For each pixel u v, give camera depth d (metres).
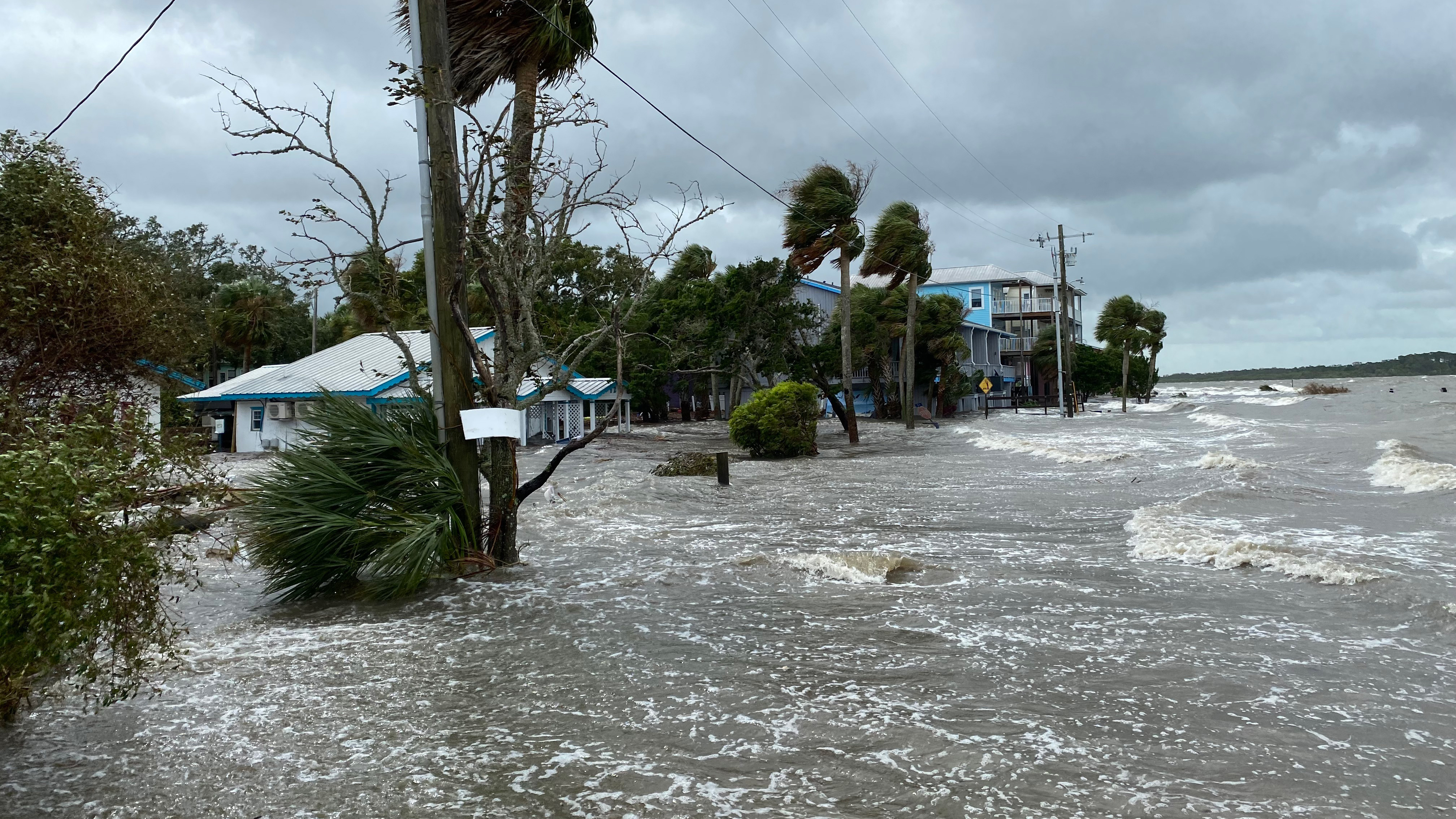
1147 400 87.31
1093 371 82.81
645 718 5.66
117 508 5.19
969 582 9.52
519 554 12.07
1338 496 14.86
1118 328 65.00
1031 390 93.25
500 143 9.95
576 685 6.38
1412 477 15.79
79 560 4.75
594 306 12.05
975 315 89.75
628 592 9.55
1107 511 14.55
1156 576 9.56
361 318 55.38
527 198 10.75
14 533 4.51
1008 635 7.37
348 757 5.12
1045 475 20.81
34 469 4.63
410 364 10.91
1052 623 7.73
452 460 10.70
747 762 4.91
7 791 4.71
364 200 10.05
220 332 51.34
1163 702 5.68
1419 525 11.84
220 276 64.75
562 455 11.21
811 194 36.16
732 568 10.67
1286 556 9.72
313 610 9.20
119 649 6.34
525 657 7.14
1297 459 20.98
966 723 5.39
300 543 9.48
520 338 11.02
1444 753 4.80
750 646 7.27
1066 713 5.54
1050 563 10.45
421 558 9.61
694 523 14.84
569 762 4.97
